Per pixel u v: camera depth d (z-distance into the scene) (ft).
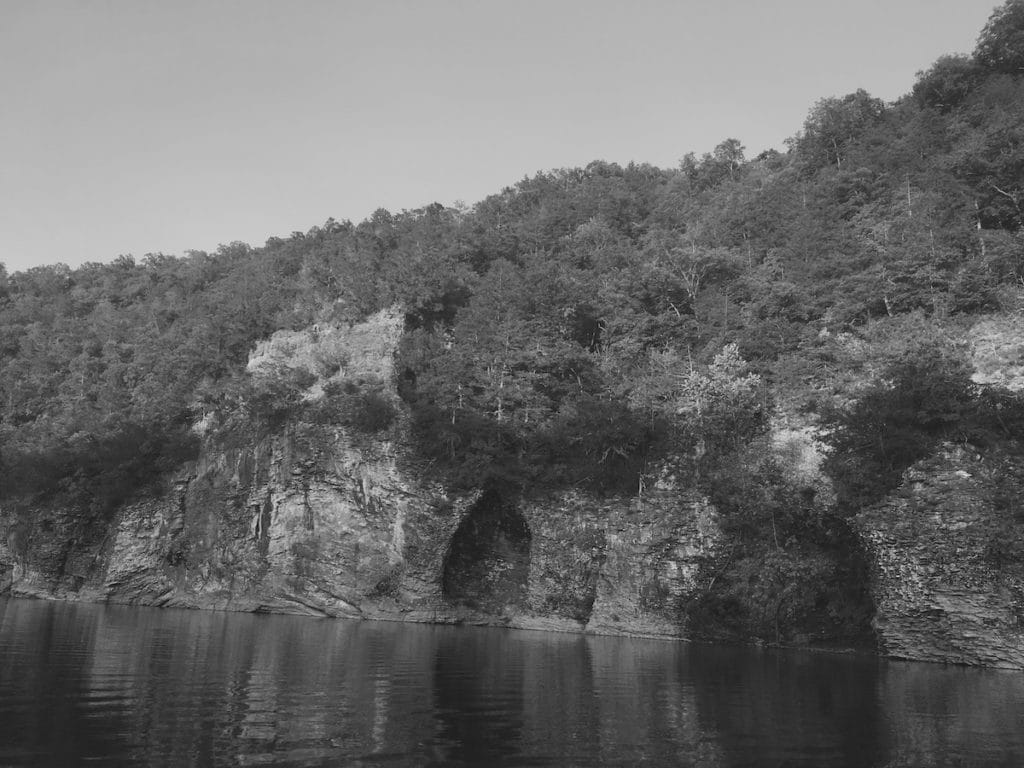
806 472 118.83
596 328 180.55
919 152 180.34
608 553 133.59
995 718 57.93
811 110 225.97
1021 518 91.40
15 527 191.01
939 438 104.42
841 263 152.97
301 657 83.71
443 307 186.80
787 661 95.30
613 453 139.33
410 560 148.46
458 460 150.92
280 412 168.96
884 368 119.75
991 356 116.57
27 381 237.86
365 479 155.63
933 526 97.81
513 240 219.41
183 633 106.01
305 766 39.60
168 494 179.32
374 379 169.48
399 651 92.89
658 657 96.22
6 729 45.85
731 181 247.91
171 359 211.41
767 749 46.60
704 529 123.65
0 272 330.75
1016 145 150.00
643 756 44.19
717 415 130.31
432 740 46.24
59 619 122.52
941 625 95.76
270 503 163.43
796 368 133.39
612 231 223.30
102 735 44.98
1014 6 198.18
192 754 41.34
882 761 44.42
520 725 51.62
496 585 153.38
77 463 191.83
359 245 215.72
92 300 297.94
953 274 135.85
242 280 232.73
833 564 116.67
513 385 157.69
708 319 160.25
